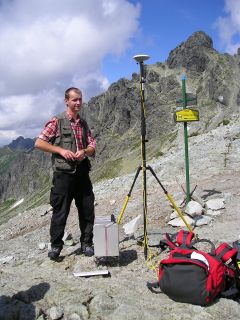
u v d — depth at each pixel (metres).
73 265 3.18
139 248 3.56
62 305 2.36
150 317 2.17
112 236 3.03
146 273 2.97
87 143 3.17
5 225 7.41
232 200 4.91
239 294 2.47
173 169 7.79
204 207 4.73
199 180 6.55
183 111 4.51
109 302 2.34
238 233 3.79
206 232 3.95
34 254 4.14
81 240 3.34
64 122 3.08
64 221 3.23
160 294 2.48
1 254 4.58
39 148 3.04
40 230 5.62
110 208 6.00
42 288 2.58
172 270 2.33
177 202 5.05
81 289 2.56
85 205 3.25
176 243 2.83
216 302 2.31
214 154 8.34
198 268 2.28
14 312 2.31
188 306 2.28
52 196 3.17
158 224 4.52
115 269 3.05
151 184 7.04
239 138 9.91
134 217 5.05
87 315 2.26
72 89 3.08
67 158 3.03
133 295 2.47
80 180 3.19
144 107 3.34
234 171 6.83
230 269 2.49
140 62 3.28
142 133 3.34
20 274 3.00
